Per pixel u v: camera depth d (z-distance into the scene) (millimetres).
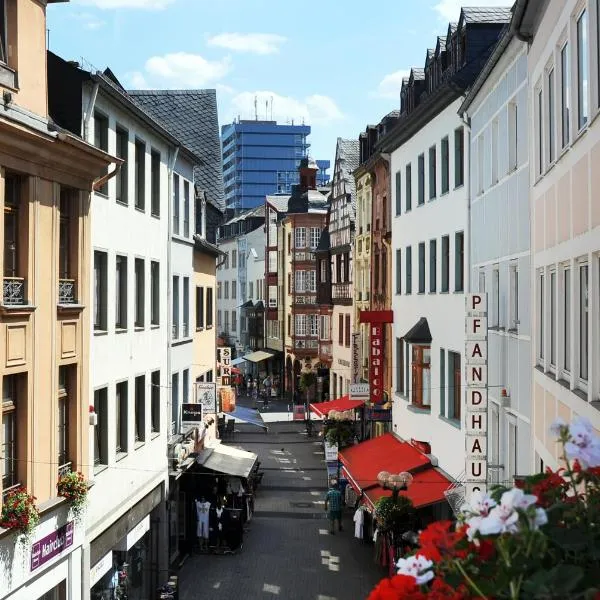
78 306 17625
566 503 4594
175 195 29500
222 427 50281
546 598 3648
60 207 17516
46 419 16203
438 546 4234
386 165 38562
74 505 17156
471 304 20000
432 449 28312
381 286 40188
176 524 27750
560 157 13523
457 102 26031
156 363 25828
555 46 13945
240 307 93500
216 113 40688
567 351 13539
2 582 14281
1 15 15305
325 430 38781
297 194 72688
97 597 20125
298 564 26062
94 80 19188
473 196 24328
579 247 11852
